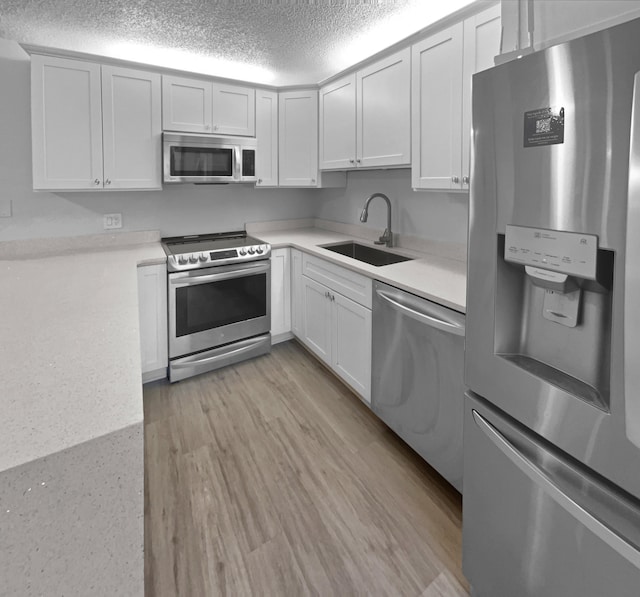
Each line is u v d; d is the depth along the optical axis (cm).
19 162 256
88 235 286
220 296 286
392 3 199
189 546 151
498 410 111
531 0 100
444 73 197
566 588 94
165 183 279
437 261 240
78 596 69
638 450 74
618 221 73
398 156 234
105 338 115
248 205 355
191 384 273
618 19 80
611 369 77
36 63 231
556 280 87
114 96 255
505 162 94
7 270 212
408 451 205
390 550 150
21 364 97
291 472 191
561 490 90
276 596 133
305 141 319
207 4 198
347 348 246
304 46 249
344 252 310
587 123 76
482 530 119
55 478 64
